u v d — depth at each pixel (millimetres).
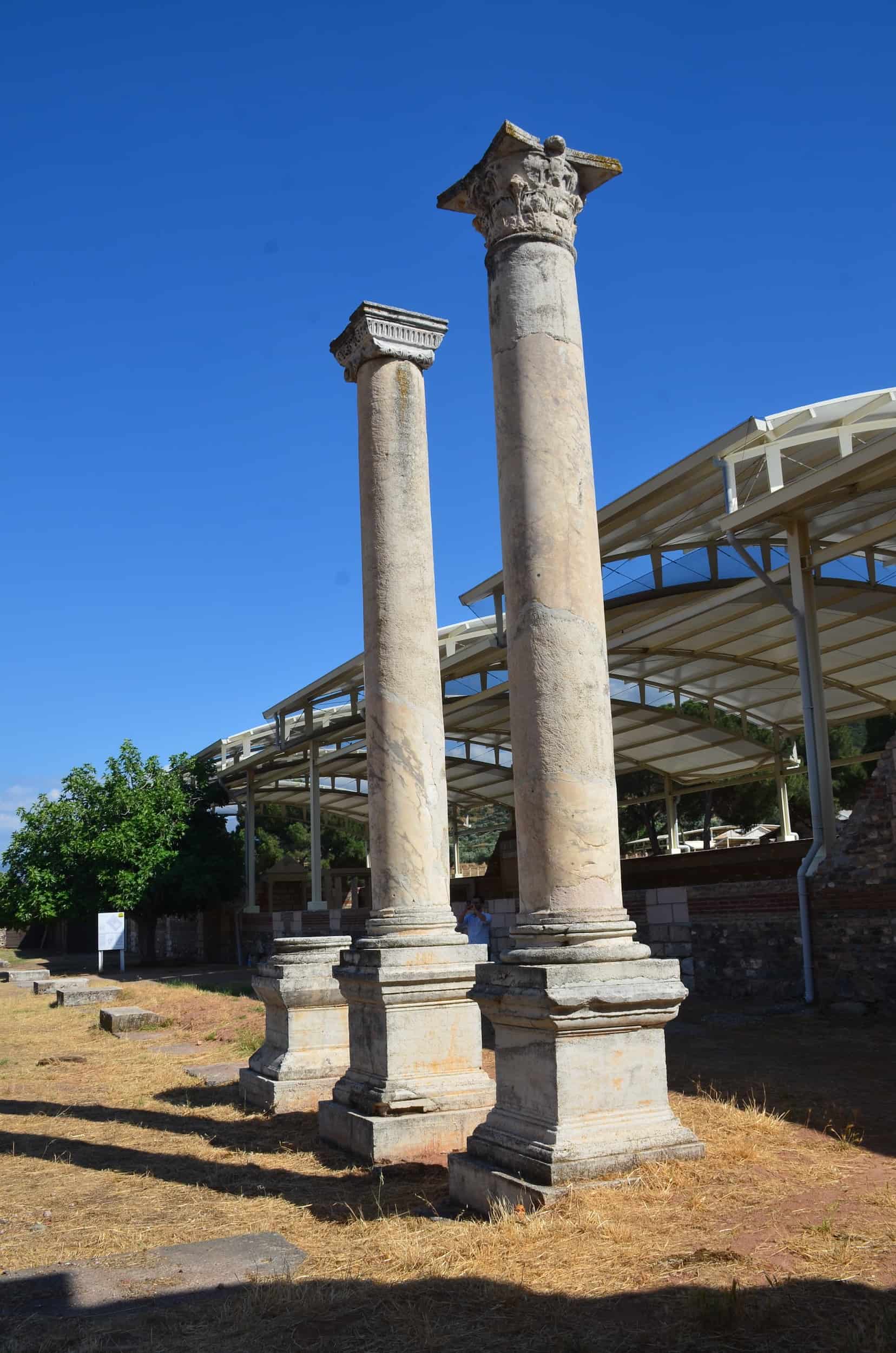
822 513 15305
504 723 28422
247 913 32094
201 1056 13102
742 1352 3375
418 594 8258
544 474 6129
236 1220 5871
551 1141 5219
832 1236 4324
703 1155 5461
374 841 8000
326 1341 3934
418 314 8688
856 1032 11484
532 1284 4113
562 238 6508
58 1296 4699
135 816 31641
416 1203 5949
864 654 22188
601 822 5836
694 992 15883
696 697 26781
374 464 8422
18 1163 7594
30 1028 17375
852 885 13406
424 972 7406
